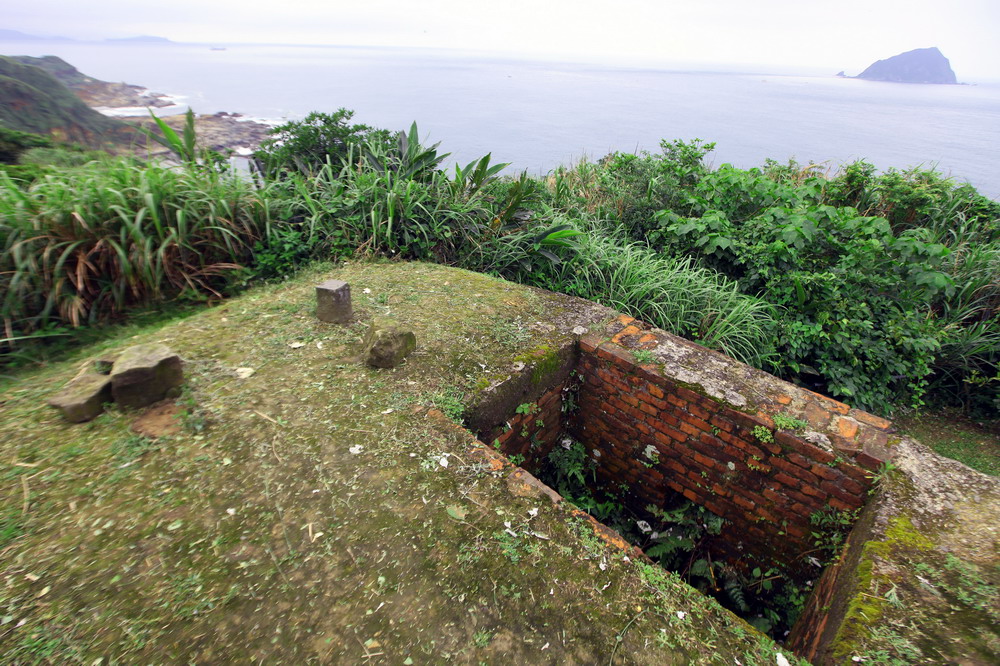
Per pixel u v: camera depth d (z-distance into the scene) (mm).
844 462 2416
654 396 3076
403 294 3779
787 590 2877
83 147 5613
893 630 1594
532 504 2002
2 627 1442
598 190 6809
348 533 1823
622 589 1703
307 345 3012
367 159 5422
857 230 5098
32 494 1887
